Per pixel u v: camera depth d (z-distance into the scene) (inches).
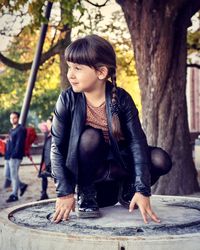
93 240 90.7
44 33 510.6
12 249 101.2
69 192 102.8
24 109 513.7
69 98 104.5
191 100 835.4
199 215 113.7
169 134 376.5
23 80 1042.1
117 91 104.6
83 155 101.4
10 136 381.4
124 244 89.7
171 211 119.1
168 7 362.9
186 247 90.9
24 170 634.8
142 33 373.1
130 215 111.2
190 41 545.6
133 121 105.0
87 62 100.0
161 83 372.5
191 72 828.0
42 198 378.0
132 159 104.0
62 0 374.9
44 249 94.5
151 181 111.2
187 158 386.0
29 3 367.9
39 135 898.7
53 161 103.7
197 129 828.0
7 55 817.5
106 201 117.0
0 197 403.2
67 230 98.9
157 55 370.0
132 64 714.2
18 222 109.7
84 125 103.4
